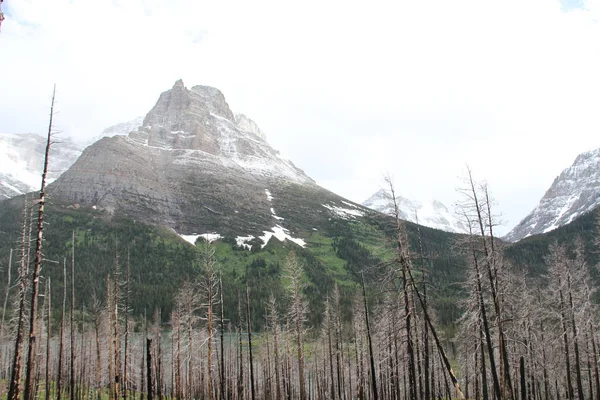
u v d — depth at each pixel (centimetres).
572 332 4159
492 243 3150
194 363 6938
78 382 6362
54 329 9444
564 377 5594
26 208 3516
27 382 2897
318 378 8488
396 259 3159
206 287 4434
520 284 4531
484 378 3603
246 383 8562
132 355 7075
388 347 4434
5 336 6066
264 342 8388
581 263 4306
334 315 6475
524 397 3841
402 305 3400
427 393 3406
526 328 4259
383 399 5753
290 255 5416
